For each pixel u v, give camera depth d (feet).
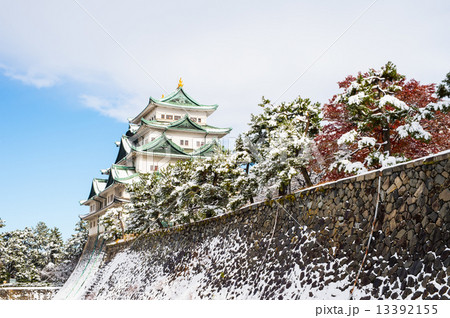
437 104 30.12
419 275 20.94
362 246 26.84
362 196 28.96
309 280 30.17
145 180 86.69
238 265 42.80
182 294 48.37
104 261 104.73
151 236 79.05
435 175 22.54
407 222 23.72
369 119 34.04
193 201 64.49
